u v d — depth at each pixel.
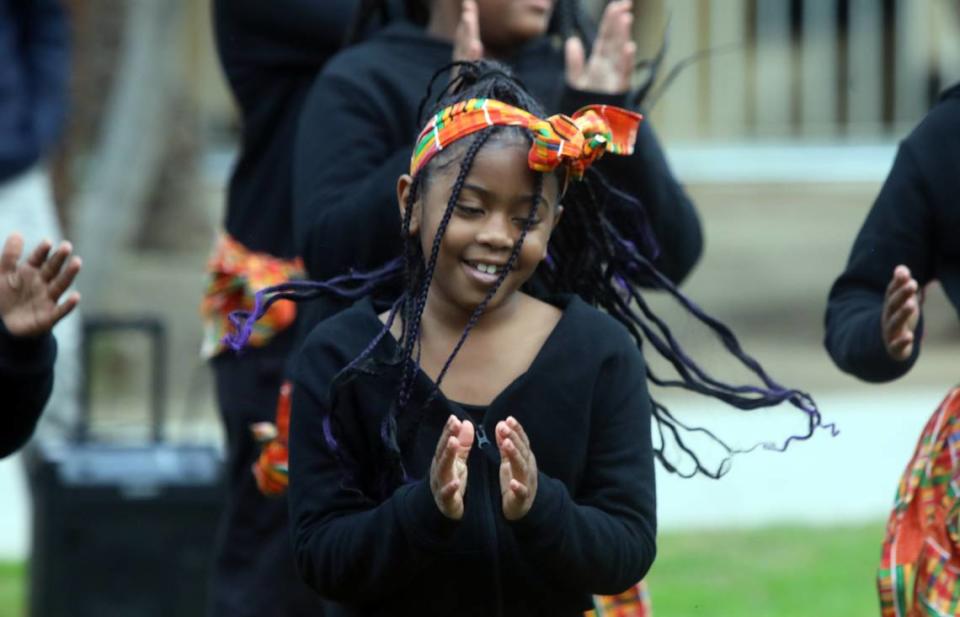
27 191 16.89
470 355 7.53
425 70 9.74
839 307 9.20
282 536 10.81
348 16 10.84
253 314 8.01
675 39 35.59
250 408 10.88
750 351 29.20
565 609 7.57
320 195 9.45
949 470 8.91
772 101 35.78
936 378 27.19
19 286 7.75
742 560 17.06
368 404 7.50
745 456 21.55
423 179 7.46
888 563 8.86
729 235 34.47
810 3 35.84
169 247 33.50
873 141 35.66
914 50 35.69
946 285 9.15
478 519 7.35
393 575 7.12
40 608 14.01
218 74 36.19
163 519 14.03
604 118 7.80
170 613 14.02
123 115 24.89
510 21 9.70
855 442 22.47
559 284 8.46
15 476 20.88
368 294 8.20
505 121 7.30
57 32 17.12
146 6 24.75
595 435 7.54
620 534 7.34
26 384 7.96
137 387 27.52
